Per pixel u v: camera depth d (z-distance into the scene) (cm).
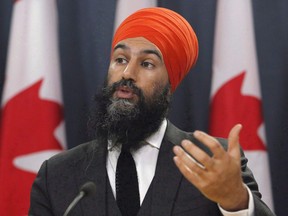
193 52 523
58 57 791
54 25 795
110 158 489
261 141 761
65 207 470
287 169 789
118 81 478
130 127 479
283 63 795
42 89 779
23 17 789
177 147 384
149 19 497
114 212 460
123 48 488
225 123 763
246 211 405
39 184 489
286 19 798
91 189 420
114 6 809
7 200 767
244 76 768
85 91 806
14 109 774
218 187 383
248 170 481
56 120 779
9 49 787
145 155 486
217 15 786
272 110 794
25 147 770
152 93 482
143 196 468
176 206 455
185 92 802
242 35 776
